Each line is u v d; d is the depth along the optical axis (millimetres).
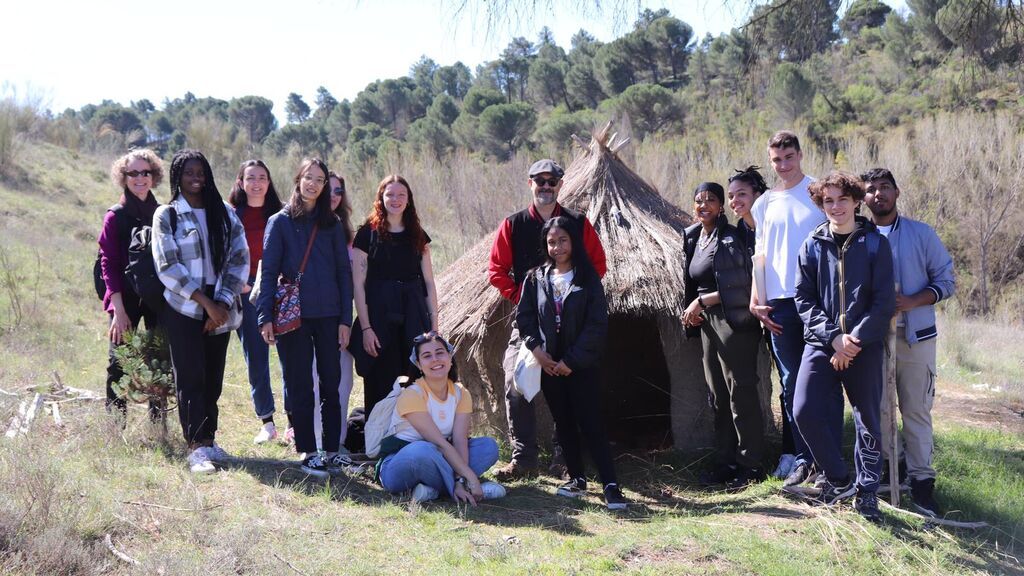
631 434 7008
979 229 20562
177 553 3672
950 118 22266
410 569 3785
